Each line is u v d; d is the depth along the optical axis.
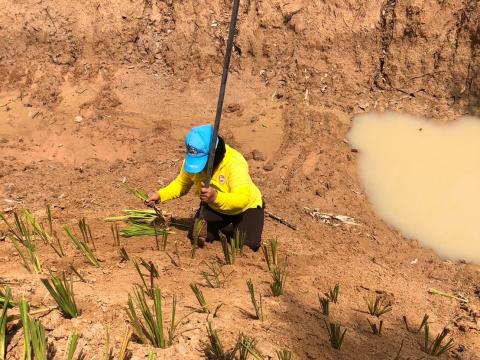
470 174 6.48
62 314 3.41
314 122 7.09
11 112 7.39
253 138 6.99
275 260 4.56
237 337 3.36
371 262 5.15
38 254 4.44
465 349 3.94
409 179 6.46
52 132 7.08
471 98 7.14
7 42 7.92
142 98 7.58
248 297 3.88
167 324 3.42
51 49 7.89
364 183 6.45
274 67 7.73
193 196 5.97
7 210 5.50
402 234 5.84
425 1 7.38
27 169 6.52
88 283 3.89
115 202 5.81
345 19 7.65
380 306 4.25
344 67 7.59
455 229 5.89
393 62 7.45
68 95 7.59
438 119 7.10
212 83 7.72
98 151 6.88
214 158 4.36
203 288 3.96
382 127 7.07
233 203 4.38
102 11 8.02
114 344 3.19
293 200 6.11
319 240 5.38
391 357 3.57
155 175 6.41
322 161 6.60
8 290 3.30
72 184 6.20
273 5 7.82
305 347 3.39
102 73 7.80
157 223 5.19
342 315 3.99
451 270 5.32
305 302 4.04
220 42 7.87
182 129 7.15
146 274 4.11
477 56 7.13
